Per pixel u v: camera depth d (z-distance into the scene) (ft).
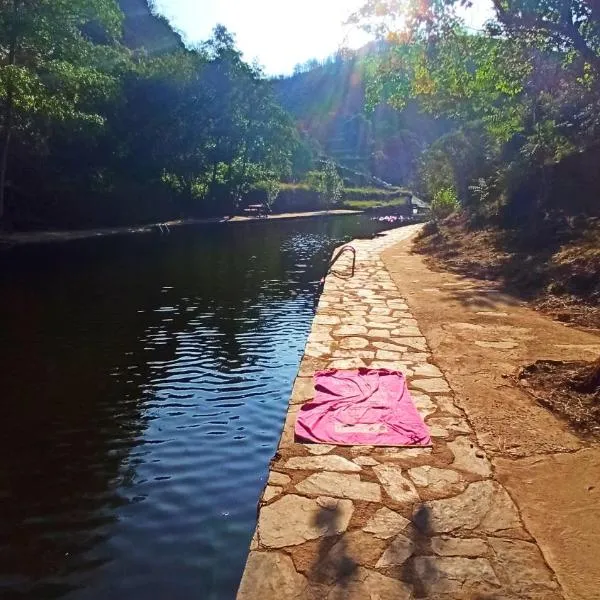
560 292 28.45
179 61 113.39
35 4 67.05
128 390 22.34
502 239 45.83
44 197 84.69
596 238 34.68
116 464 16.30
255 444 17.78
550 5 16.19
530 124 47.11
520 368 17.17
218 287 46.34
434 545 8.50
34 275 49.32
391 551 8.35
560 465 11.12
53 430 18.52
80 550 12.31
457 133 75.56
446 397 14.90
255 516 13.70
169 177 116.16
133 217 101.86
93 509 13.92
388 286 33.96
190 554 12.21
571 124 43.24
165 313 36.22
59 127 80.33
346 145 287.07
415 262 46.83
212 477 15.62
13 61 66.59
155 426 19.03
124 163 108.06
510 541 8.63
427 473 10.77
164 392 22.25
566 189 44.47
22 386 22.45
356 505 9.59
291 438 12.41
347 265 44.80
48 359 25.99
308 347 19.99
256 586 7.60
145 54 130.72
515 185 51.01
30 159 83.56
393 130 279.69
